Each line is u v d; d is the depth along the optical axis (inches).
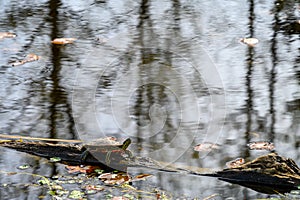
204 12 386.6
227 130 224.5
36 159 200.1
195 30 348.5
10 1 406.0
